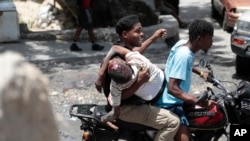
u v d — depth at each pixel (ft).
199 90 29.07
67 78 31.65
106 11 46.93
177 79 15.15
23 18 49.39
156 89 15.52
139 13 46.21
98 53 39.52
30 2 52.06
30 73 4.30
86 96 28.22
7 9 42.09
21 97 4.22
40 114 4.30
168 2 57.88
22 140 4.21
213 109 15.90
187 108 16.16
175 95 15.17
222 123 15.99
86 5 39.47
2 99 4.17
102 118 15.53
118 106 14.93
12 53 4.52
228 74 34.19
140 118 15.39
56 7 49.08
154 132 15.66
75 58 38.04
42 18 48.32
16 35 42.75
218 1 57.62
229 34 52.24
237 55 33.35
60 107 26.35
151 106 15.49
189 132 15.98
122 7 46.91
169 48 42.78
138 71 14.61
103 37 43.52
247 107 16.10
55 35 43.86
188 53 15.21
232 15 50.06
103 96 28.22
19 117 4.21
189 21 60.13
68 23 48.01
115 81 14.35
